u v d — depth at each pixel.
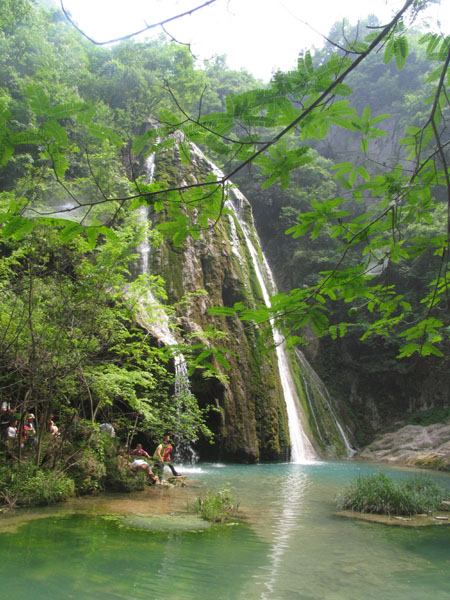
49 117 2.26
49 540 5.95
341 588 4.76
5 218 2.43
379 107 39.03
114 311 10.77
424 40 2.90
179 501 9.05
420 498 8.87
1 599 4.13
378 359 28.91
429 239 3.32
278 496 10.17
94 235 2.54
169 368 15.09
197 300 19.59
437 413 25.78
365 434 26.73
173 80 30.89
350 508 8.78
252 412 18.39
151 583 4.67
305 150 2.68
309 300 3.26
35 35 23.09
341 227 3.53
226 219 23.91
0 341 8.49
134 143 2.56
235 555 5.71
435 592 4.71
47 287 9.45
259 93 2.40
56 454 9.45
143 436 15.54
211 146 2.65
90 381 9.78
